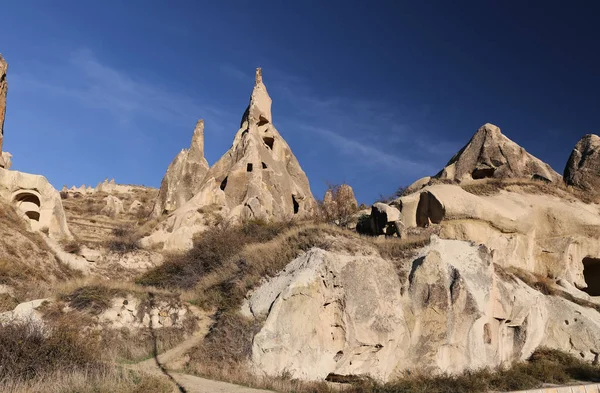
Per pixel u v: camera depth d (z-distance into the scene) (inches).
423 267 699.4
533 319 826.2
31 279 802.2
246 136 1641.2
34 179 1129.4
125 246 1144.8
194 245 1092.5
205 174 1722.4
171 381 459.5
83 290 607.5
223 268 826.8
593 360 822.5
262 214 1286.9
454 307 687.7
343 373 595.2
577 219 1063.0
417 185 1333.7
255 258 756.6
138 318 599.5
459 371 666.8
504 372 692.7
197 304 672.4
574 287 991.6
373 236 919.0
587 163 1268.5
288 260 709.9
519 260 999.0
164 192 1729.8
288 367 552.7
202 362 536.1
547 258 1040.8
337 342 605.0
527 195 1127.0
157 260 1135.6
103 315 579.2
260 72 1854.1
